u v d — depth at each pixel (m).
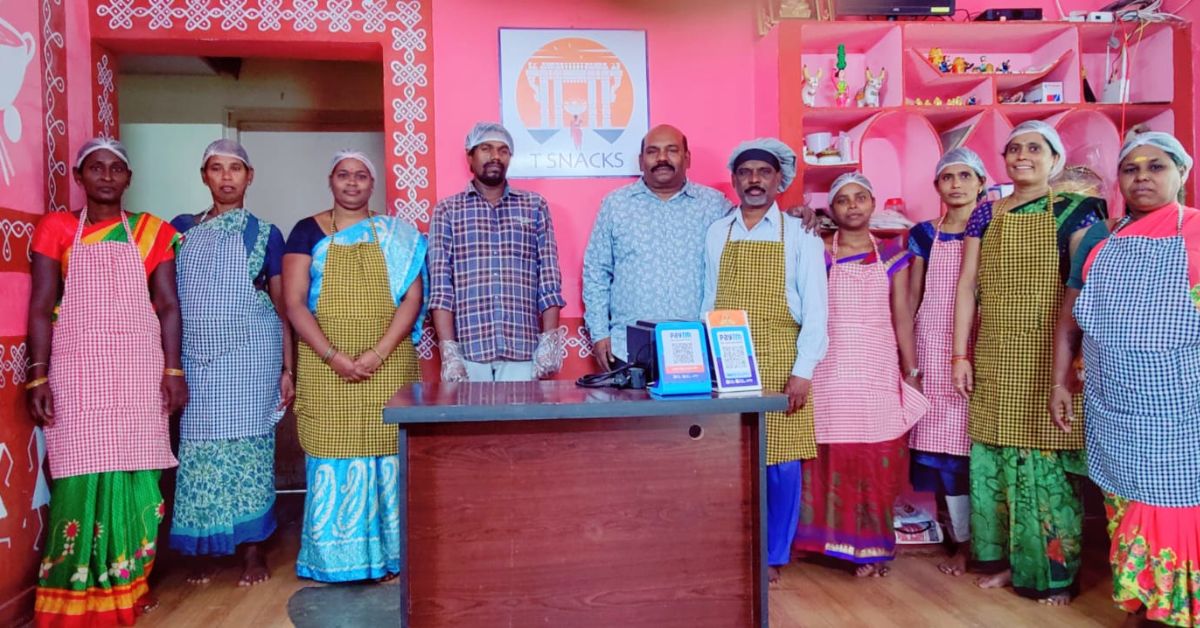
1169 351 2.04
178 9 3.05
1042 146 2.47
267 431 2.76
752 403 1.80
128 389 2.44
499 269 2.81
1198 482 2.04
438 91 3.21
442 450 1.78
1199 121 3.18
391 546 2.71
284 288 2.70
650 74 3.31
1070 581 2.46
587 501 1.83
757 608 1.86
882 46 3.25
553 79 3.26
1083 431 2.42
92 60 3.02
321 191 4.52
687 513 1.87
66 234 2.49
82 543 2.37
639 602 1.85
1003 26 3.15
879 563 2.74
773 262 2.61
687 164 2.99
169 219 4.37
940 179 2.84
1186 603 2.09
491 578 1.80
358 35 3.15
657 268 2.85
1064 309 2.35
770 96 3.16
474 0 3.21
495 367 2.85
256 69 4.44
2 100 2.43
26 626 2.39
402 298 2.76
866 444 2.68
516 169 3.26
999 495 2.61
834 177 3.29
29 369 2.42
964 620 2.33
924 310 2.87
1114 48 3.40
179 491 2.68
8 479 2.38
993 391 2.55
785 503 2.62
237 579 2.78
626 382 2.02
